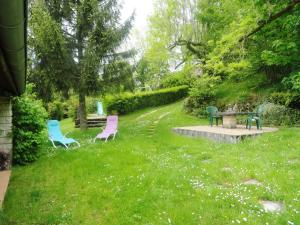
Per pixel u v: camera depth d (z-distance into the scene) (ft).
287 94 38.73
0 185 17.21
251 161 19.84
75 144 30.89
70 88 39.78
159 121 48.03
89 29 39.24
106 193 15.46
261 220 11.36
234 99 47.32
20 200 15.48
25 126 23.91
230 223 11.31
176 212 12.53
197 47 57.98
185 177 16.97
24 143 23.07
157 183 16.08
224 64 46.24
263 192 13.97
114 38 37.78
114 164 20.94
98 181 17.66
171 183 15.93
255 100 43.78
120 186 16.30
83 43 40.37
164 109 63.16
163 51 56.90
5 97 22.12
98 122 51.52
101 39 37.42
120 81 40.60
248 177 16.83
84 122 41.83
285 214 11.58
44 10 36.40
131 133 38.11
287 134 27.22
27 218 13.32
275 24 35.58
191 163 20.65
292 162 18.92
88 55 36.91
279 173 16.69
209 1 57.11
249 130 32.78
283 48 35.27
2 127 21.94
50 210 14.14
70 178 18.89
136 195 14.78
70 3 37.91
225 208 12.64
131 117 57.47
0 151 21.71
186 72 56.24
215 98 51.44
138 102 66.74
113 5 39.55
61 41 35.45
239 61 44.34
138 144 29.86
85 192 16.16
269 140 26.08
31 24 35.29
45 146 29.25
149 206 13.39
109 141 31.71
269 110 38.45
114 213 13.17
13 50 9.31
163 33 57.21
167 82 66.69
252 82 49.93
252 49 44.11
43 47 35.40
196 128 37.24
